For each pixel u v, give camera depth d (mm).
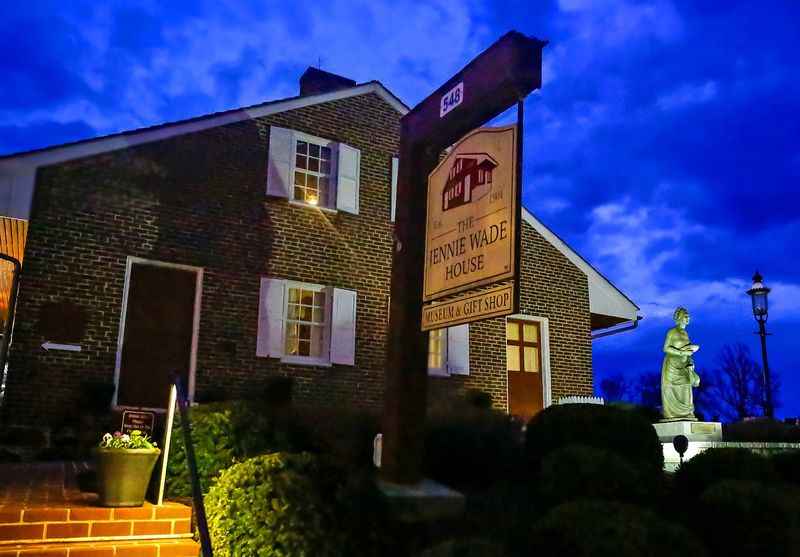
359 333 12945
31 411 10133
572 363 14914
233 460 7059
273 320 12156
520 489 7395
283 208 12695
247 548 5160
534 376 14664
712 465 7648
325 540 5203
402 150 7785
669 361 13023
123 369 10992
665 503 6848
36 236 10633
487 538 5324
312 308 12836
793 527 5711
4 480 7656
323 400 12312
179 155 11977
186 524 6426
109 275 11031
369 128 13945
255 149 12672
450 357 13672
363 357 12883
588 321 15297
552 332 14844
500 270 6000
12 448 9773
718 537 5945
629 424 8148
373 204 13625
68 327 10586
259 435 7344
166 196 11711
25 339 10289
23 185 10680
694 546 4617
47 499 6598
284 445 7484
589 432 8062
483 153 6523
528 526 5570
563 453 6836
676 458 11711
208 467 6980
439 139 7496
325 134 13445
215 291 11820
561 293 15133
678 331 13117
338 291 12859
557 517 4867
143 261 11344
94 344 10719
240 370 11742
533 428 8500
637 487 6590
